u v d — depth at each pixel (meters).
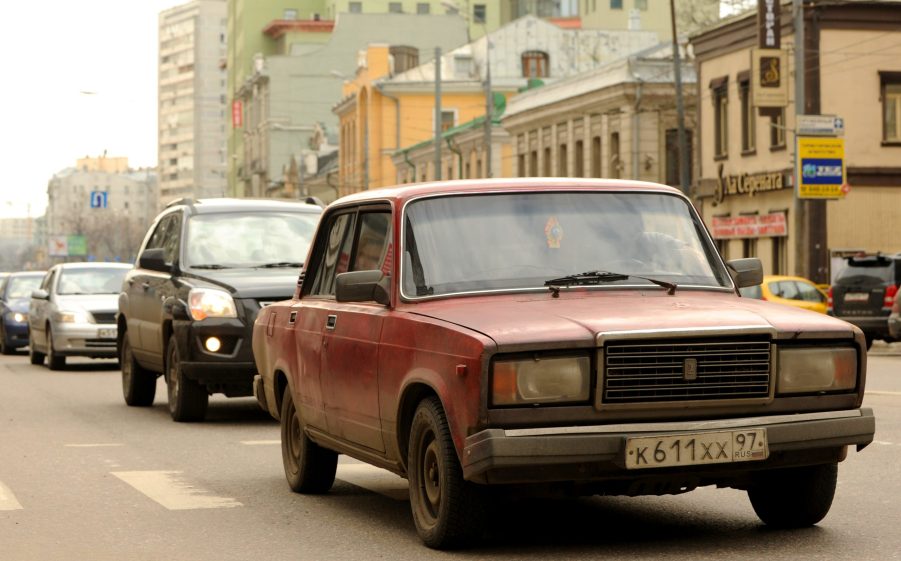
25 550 12.61
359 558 11.99
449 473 11.73
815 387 11.88
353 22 193.25
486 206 13.44
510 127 100.75
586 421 11.29
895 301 43.53
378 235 13.99
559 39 135.00
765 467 11.70
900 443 19.72
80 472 17.91
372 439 13.40
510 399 11.19
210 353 23.47
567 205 13.51
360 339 13.52
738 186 72.38
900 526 13.19
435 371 11.86
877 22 67.25
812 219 66.50
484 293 12.76
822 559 11.59
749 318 11.83
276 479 17.23
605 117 85.44
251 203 26.59
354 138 145.38
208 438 21.91
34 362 44.19
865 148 67.25
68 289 41.97
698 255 13.50
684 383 11.42
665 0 177.38
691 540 12.55
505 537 12.80
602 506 14.72
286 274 24.47
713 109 75.88
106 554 12.39
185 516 14.46
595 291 12.78
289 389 16.12
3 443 21.28
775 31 66.31
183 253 25.38
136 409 27.27
